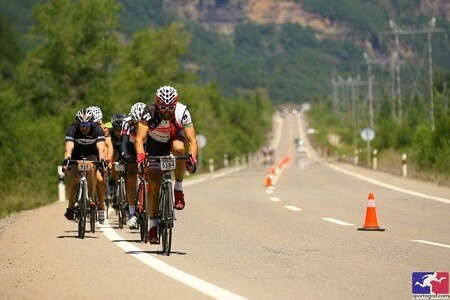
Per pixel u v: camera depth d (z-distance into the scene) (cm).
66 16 9950
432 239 2434
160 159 2047
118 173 3023
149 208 2167
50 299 1479
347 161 13625
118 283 1634
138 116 2616
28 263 1973
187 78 13138
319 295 1458
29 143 6238
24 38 10069
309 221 3075
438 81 12294
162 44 12888
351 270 1767
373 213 2728
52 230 2803
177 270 1798
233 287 1559
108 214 3503
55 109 9944
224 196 4759
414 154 8169
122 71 11681
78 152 2698
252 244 2317
